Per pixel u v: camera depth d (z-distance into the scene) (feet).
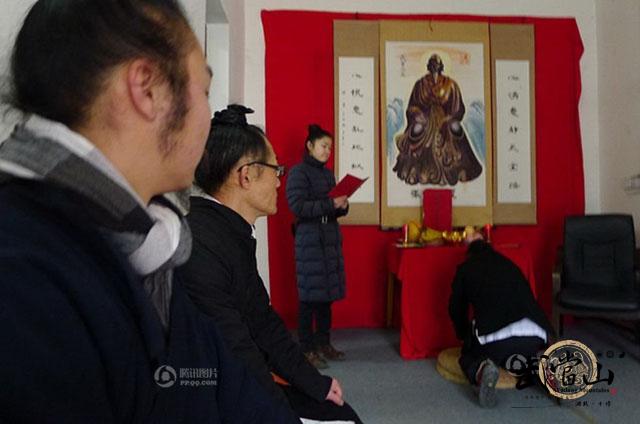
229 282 3.36
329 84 12.71
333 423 3.72
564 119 13.42
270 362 3.97
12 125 1.73
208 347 2.07
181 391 1.83
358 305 12.87
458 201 12.98
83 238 1.41
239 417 2.16
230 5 9.87
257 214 3.88
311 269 9.82
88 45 1.46
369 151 12.78
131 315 1.50
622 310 10.13
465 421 7.46
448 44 12.97
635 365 9.79
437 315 10.42
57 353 1.22
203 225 3.35
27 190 1.36
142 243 1.58
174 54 1.59
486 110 13.04
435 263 10.39
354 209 12.74
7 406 1.14
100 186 1.41
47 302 1.22
